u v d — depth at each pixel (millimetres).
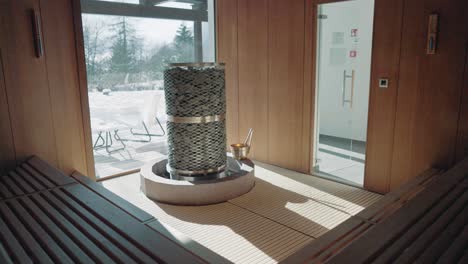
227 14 5008
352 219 2412
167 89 3738
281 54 4484
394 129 3609
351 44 3900
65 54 3826
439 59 3227
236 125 5227
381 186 3809
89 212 2354
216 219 3326
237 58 5012
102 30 4199
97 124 4352
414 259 1507
